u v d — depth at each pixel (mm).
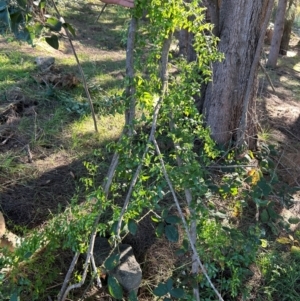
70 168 3342
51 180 3168
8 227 2689
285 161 4051
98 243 2537
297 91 6570
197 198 1947
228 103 3682
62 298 2029
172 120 1856
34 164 3350
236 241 2424
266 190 2551
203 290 2447
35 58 5449
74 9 9461
